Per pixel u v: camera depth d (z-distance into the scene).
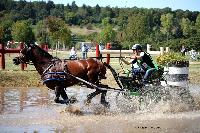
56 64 13.84
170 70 14.39
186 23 111.44
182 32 106.50
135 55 14.45
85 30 150.00
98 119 12.50
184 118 12.70
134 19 74.69
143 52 14.33
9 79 21.02
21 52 14.01
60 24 66.69
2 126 11.22
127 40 73.50
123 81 14.27
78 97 17.19
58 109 14.13
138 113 13.64
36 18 153.00
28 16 152.25
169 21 110.06
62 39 66.12
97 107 14.35
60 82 13.67
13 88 19.84
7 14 143.38
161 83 14.52
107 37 82.75
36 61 13.95
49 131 10.68
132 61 14.38
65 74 13.69
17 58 14.02
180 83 14.30
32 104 15.17
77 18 166.38
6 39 74.38
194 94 16.22
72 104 14.77
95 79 14.08
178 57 17.52
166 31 107.56
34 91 18.86
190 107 14.34
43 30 74.62
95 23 163.75
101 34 84.00
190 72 25.16
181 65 14.31
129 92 14.04
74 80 13.84
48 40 72.00
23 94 17.84
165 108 13.97
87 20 164.25
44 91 18.92
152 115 13.25
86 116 12.97
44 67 13.88
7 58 34.81
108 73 22.98
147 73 14.20
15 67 25.22
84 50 32.31
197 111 14.05
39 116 12.81
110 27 84.38
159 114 13.43
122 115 13.23
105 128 11.17
